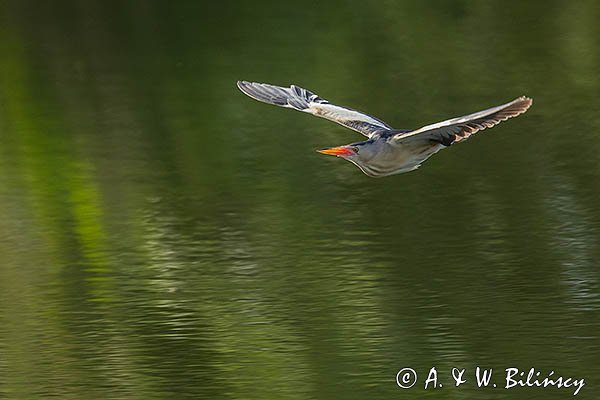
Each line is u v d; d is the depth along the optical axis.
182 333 13.27
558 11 26.69
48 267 15.42
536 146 19.38
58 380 12.21
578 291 13.99
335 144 20.02
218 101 22.39
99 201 17.91
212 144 20.22
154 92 23.05
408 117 21.00
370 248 15.70
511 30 25.58
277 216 17.02
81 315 13.84
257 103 22.28
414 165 9.73
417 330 13.12
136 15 27.64
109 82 23.78
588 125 20.17
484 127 9.27
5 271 15.30
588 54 23.88
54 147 20.39
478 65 23.67
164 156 19.77
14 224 17.08
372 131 10.13
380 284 14.48
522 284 14.26
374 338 12.98
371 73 23.52
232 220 16.94
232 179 18.59
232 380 12.11
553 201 17.08
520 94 21.92
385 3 27.89
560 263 14.85
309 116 21.56
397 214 16.88
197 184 18.42
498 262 15.00
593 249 15.25
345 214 16.95
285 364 12.43
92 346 12.99
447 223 16.45
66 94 23.16
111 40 26.16
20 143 20.69
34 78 24.12
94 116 21.89
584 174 18.09
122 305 14.12
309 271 14.98
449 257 15.24
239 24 26.78
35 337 13.27
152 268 15.28
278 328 13.32
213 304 14.06
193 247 16.00
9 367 12.53
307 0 28.33
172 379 12.17
